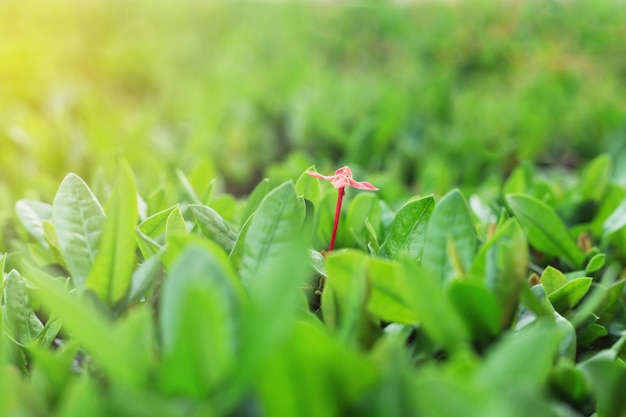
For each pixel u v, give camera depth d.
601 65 1.32
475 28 1.47
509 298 0.28
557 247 0.40
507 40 1.41
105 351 0.23
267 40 1.62
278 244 0.29
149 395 0.23
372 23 1.68
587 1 1.55
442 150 0.81
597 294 0.30
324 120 0.88
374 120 0.84
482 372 0.23
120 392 0.22
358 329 0.27
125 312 0.28
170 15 1.84
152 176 0.60
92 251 0.30
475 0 1.60
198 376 0.23
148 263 0.29
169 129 1.01
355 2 1.74
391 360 0.23
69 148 0.71
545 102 0.99
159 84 1.32
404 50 1.52
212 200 0.43
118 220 0.28
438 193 0.62
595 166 0.51
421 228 0.34
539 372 0.23
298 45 1.58
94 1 1.78
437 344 0.28
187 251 0.24
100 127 0.76
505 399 0.23
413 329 0.30
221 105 0.99
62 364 0.26
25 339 0.32
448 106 0.97
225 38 1.67
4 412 0.23
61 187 0.31
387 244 0.34
